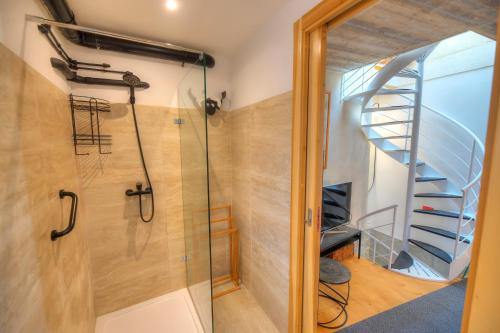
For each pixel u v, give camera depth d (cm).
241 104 191
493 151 54
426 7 132
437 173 301
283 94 136
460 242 253
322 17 103
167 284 203
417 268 259
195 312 182
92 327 161
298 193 128
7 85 71
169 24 150
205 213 137
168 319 176
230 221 220
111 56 165
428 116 308
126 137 175
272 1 127
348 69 263
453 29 160
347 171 303
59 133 121
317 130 119
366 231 308
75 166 150
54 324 94
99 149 167
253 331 162
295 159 128
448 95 289
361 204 323
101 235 174
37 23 95
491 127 54
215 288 210
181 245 205
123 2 125
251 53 169
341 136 290
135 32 158
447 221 286
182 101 178
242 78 186
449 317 177
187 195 185
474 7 133
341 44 186
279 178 146
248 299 195
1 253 61
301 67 119
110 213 175
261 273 179
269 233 163
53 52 118
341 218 279
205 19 145
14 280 66
